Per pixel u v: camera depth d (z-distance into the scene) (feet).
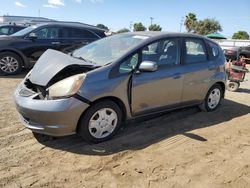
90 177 12.10
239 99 26.05
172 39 17.71
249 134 17.54
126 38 17.35
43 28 32.04
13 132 15.83
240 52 68.74
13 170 12.29
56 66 14.78
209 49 20.07
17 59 30.53
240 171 13.33
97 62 15.76
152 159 13.76
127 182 11.92
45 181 11.68
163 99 17.15
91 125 14.55
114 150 14.38
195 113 20.57
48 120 13.60
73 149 14.26
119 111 15.34
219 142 16.12
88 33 34.58
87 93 13.91
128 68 15.42
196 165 13.55
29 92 14.52
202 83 19.34
